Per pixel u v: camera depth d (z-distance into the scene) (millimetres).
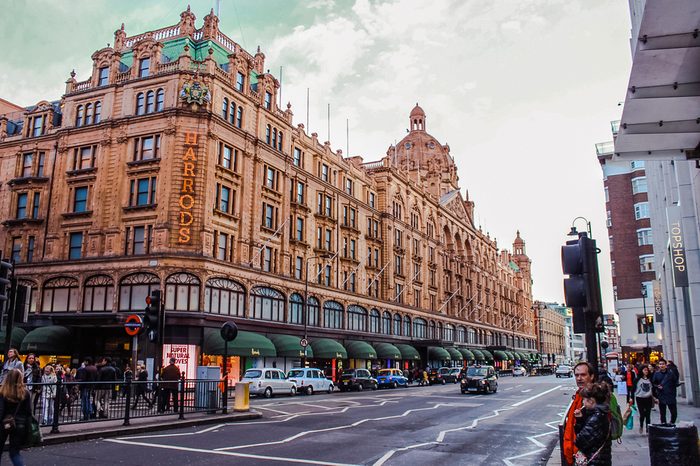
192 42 46969
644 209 67562
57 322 41281
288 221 50812
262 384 36219
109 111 44438
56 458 12586
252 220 46250
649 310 65562
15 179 46156
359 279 62281
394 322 68250
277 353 44938
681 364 33750
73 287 42312
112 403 17703
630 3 9508
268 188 48406
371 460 13211
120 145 43125
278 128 51188
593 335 8070
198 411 21172
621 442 15352
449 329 85812
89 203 43531
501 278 118938
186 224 40438
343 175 61750
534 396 38156
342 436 17156
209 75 43094
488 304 107438
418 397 36781
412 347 67500
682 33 8086
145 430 17188
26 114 48375
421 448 15180
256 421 20922
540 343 153875
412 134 117938
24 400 9406
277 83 51656
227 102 44969
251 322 44062
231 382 42406
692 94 9539
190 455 13227
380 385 52125
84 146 44719
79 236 43688
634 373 25625
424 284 77812
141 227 41531
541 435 18312
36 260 44406
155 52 44375
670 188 29281
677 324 34500
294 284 50406
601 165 75188
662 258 40594
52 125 47625
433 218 84438
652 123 10812
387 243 68125
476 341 98125
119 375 29969
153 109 43125
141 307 39750
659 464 7758
